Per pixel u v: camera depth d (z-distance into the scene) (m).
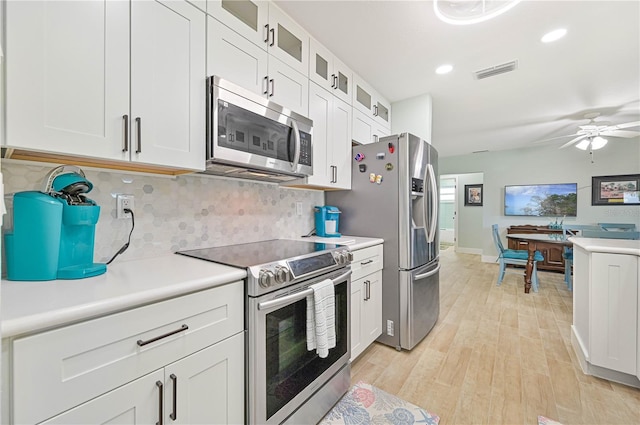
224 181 1.82
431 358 2.12
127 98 1.08
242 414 1.16
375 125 2.87
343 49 2.18
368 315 2.12
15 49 0.83
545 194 5.45
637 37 2.01
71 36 0.94
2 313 0.68
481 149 5.80
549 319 2.85
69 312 0.71
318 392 1.50
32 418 0.67
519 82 2.74
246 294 1.18
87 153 0.98
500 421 1.49
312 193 2.55
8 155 1.01
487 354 2.17
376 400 1.66
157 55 1.17
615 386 1.75
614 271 1.77
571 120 3.91
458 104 3.32
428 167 2.48
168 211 1.53
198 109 1.31
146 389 0.87
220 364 1.08
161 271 1.12
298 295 1.33
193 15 1.30
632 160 4.76
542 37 2.03
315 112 2.05
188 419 0.98
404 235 2.23
